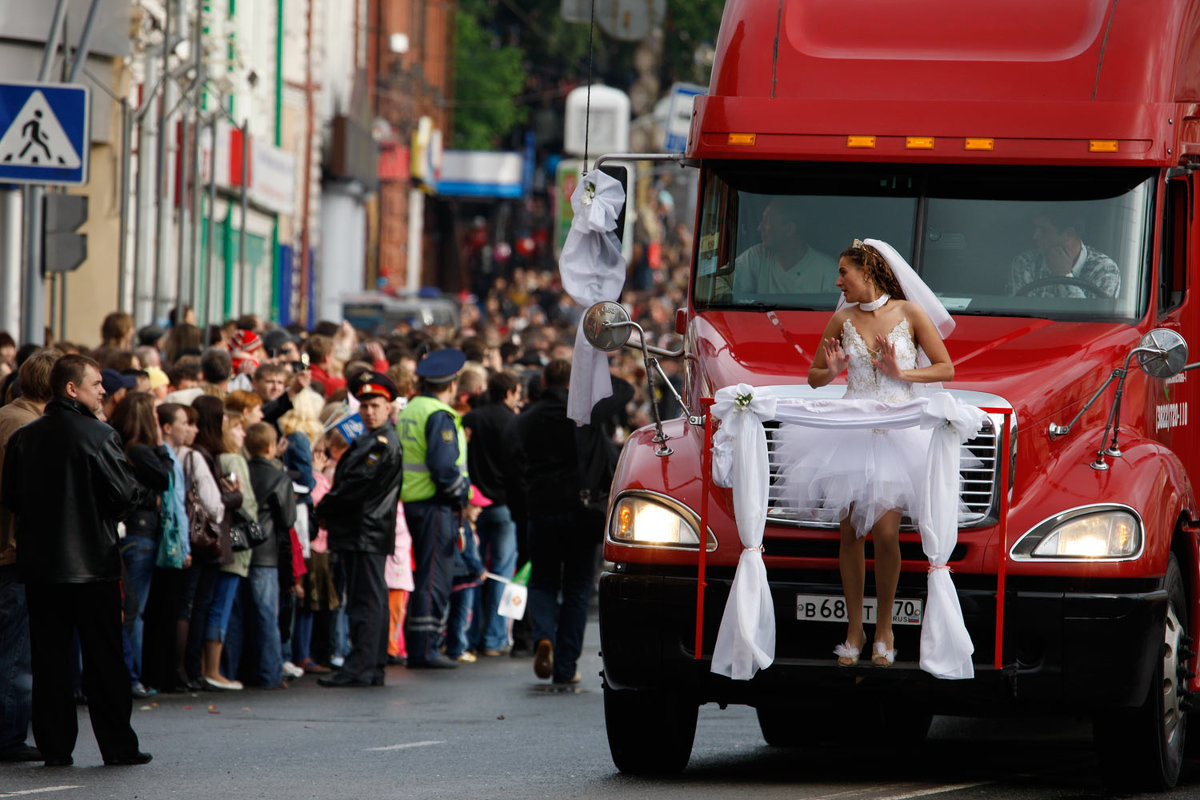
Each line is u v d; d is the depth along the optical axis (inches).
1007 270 1080.8
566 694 1524.4
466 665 1763.0
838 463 951.6
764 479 962.7
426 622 1716.3
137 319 2488.9
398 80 6353.3
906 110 1097.4
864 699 987.3
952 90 1103.0
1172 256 1108.5
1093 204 1083.3
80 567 1103.6
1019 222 1087.6
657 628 992.2
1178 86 1099.3
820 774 1082.7
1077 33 1114.1
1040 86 1098.1
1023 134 1081.4
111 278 2869.1
